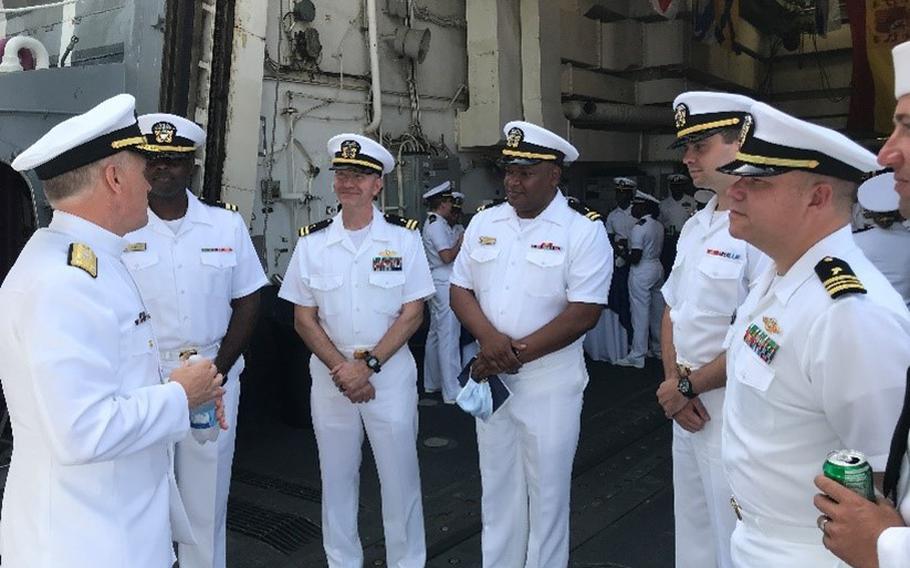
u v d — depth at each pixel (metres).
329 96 6.38
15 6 5.36
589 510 3.97
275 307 5.51
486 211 3.15
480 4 7.62
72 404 1.55
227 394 3.05
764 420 1.60
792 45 11.31
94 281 1.67
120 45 4.29
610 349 7.20
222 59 4.24
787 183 1.53
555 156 2.86
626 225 7.79
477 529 3.73
